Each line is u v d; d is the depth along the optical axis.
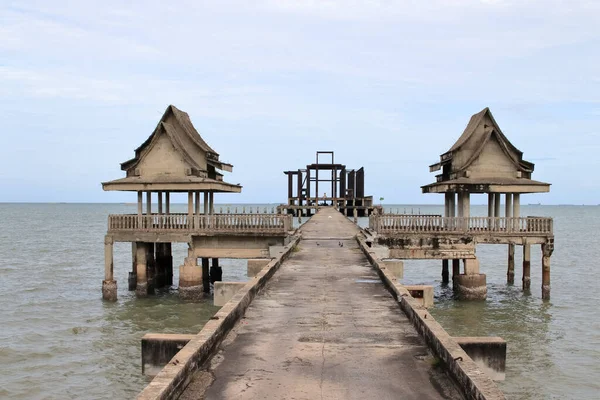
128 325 25.73
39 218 162.38
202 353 10.20
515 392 17.80
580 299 32.53
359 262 24.64
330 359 10.74
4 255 55.72
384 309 15.10
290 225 32.69
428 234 30.92
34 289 35.22
